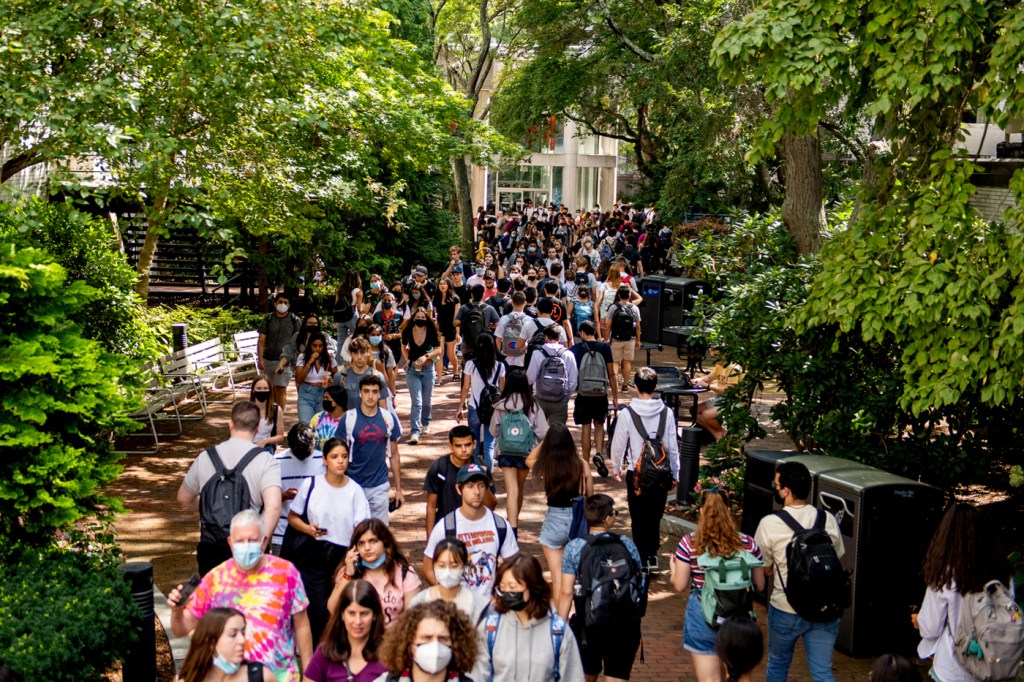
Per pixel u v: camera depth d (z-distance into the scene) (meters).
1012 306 7.72
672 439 9.84
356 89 15.89
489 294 22.23
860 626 8.55
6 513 8.03
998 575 6.48
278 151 14.78
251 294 25.97
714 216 29.42
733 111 25.23
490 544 7.31
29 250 8.33
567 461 8.23
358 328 15.63
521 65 36.22
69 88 11.20
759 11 9.15
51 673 6.43
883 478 8.65
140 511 11.87
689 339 13.08
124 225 22.27
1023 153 14.13
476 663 5.57
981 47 8.53
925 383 8.38
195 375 16.25
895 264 9.19
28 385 8.02
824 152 27.72
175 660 7.95
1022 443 10.95
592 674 7.06
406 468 13.97
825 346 11.16
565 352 12.88
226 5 12.26
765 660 8.63
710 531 6.72
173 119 12.93
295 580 6.38
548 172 67.94
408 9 30.27
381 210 23.20
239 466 7.63
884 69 8.52
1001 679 6.41
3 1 10.91
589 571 6.83
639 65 30.06
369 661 5.80
